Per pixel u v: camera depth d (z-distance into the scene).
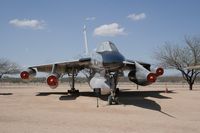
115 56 16.88
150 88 37.09
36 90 32.66
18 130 10.24
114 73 17.75
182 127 10.98
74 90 25.72
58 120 12.34
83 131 10.13
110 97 17.61
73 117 13.15
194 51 33.22
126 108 16.00
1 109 15.76
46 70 25.55
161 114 14.14
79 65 22.97
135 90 30.83
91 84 18.30
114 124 11.48
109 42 18.36
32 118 12.82
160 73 23.09
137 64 18.75
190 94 24.48
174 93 25.59
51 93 26.47
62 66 23.61
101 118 12.90
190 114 14.23
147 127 10.92
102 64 17.14
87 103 18.17
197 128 10.81
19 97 22.50
